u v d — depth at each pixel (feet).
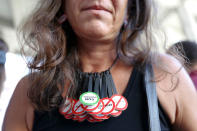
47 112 2.00
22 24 2.68
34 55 2.42
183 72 2.13
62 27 2.39
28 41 2.46
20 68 4.51
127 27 2.36
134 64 2.12
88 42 2.15
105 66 2.23
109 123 1.84
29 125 2.11
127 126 1.83
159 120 1.86
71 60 2.26
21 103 2.19
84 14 1.86
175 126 2.00
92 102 1.83
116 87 2.03
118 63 2.20
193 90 2.01
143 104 1.90
